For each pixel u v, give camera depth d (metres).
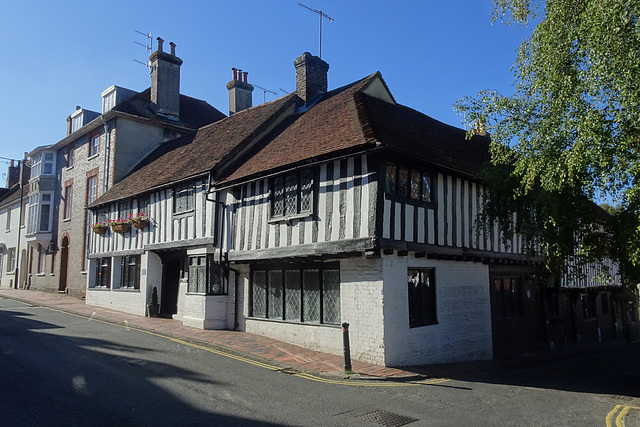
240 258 12.02
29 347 9.55
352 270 9.73
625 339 21.28
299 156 10.61
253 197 11.95
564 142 7.10
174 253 15.30
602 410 6.86
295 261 11.13
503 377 9.36
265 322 11.80
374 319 9.18
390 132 10.44
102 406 5.87
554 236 8.57
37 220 24.72
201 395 6.52
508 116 8.09
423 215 10.14
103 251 18.69
